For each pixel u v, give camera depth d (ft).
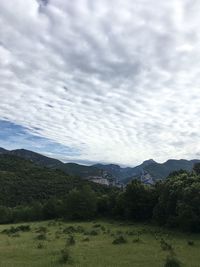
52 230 220.84
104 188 560.20
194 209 197.57
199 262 109.91
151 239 166.91
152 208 268.21
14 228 240.32
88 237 175.32
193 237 178.09
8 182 588.91
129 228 224.53
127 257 117.80
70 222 292.20
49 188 595.88
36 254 124.47
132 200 276.00
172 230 206.39
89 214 314.96
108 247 139.74
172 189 226.58
